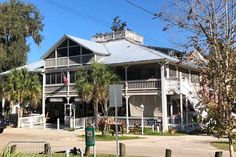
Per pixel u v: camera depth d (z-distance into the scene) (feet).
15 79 131.95
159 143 83.92
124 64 121.39
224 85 34.06
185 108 121.08
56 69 138.51
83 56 132.16
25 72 133.90
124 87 123.13
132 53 126.31
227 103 33.94
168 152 43.19
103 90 113.50
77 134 107.14
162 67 115.75
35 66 151.94
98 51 129.90
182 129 115.34
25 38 191.01
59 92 138.41
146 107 123.44
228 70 33.94
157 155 61.87
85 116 136.46
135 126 114.32
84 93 114.93
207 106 34.37
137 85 120.98
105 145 78.79
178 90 114.93
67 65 136.15
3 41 183.62
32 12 194.18
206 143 83.92
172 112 121.29
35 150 65.31
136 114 125.18
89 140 55.31
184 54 38.55
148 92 118.62
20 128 126.31
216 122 34.19
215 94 34.68
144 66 124.47
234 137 33.71
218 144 81.66
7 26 180.55
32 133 108.78
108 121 104.73
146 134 107.86
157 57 116.37
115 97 50.83
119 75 127.95
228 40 34.86
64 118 136.87
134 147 75.00
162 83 115.55
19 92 130.93
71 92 135.23
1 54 168.96
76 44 134.21
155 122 115.65
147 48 128.16
